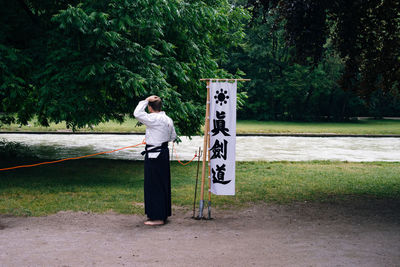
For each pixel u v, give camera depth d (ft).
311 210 23.17
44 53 32.40
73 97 31.17
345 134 102.32
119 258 14.43
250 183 32.24
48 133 90.58
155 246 15.89
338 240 16.98
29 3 37.06
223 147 20.24
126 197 25.85
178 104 36.50
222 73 47.91
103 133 92.43
